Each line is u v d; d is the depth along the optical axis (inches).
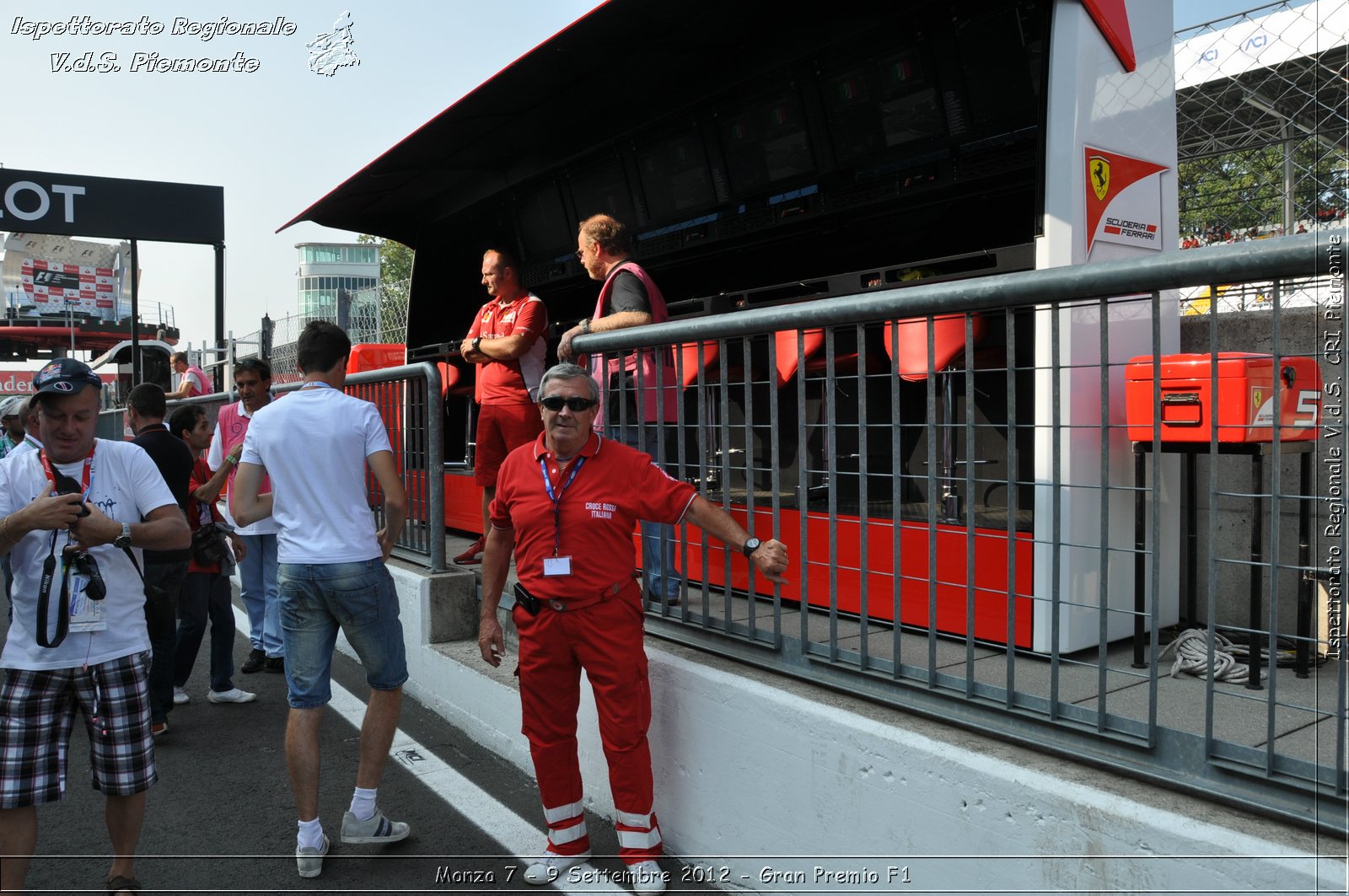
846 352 170.2
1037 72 156.9
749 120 210.1
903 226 199.6
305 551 131.8
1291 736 90.6
